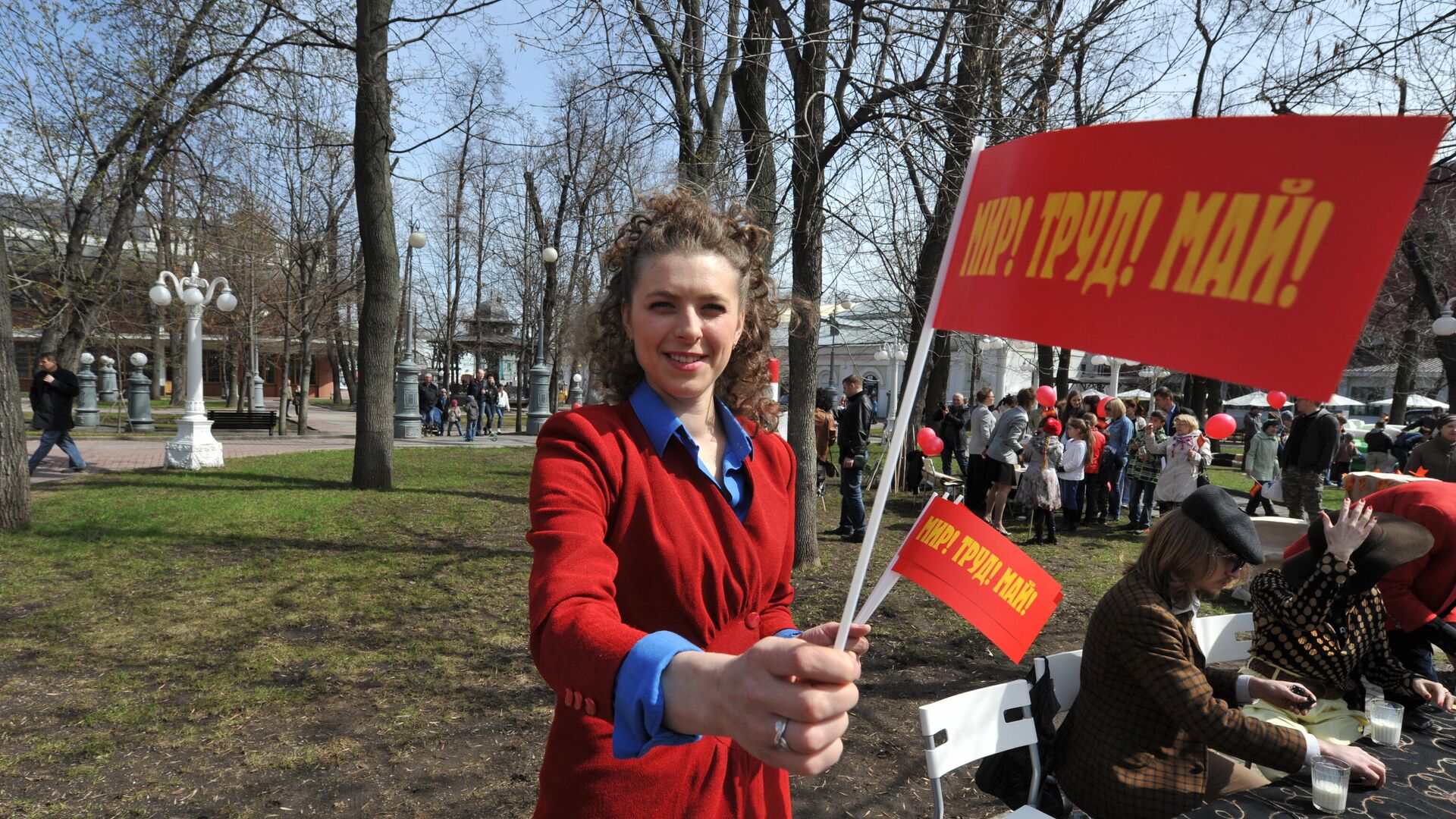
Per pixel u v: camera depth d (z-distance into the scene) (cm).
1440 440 832
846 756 362
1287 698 255
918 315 626
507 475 1279
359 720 374
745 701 60
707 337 112
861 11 528
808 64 560
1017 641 144
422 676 427
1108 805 222
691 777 108
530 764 339
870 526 77
